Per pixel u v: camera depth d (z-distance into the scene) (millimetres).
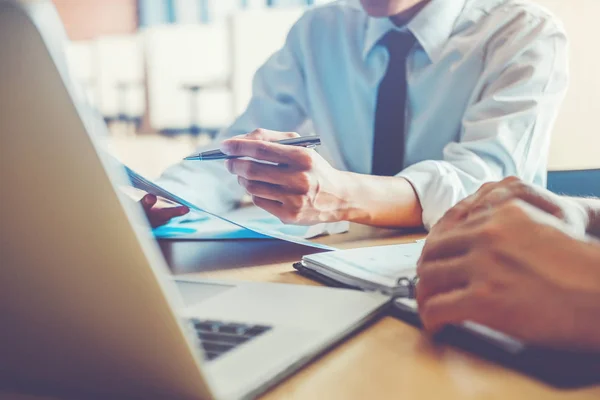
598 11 1341
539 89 1010
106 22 4633
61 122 204
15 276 236
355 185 735
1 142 210
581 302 282
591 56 1345
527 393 266
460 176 832
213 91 4371
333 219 722
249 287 431
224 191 935
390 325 365
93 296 229
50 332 246
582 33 1342
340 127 1392
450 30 1211
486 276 309
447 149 986
